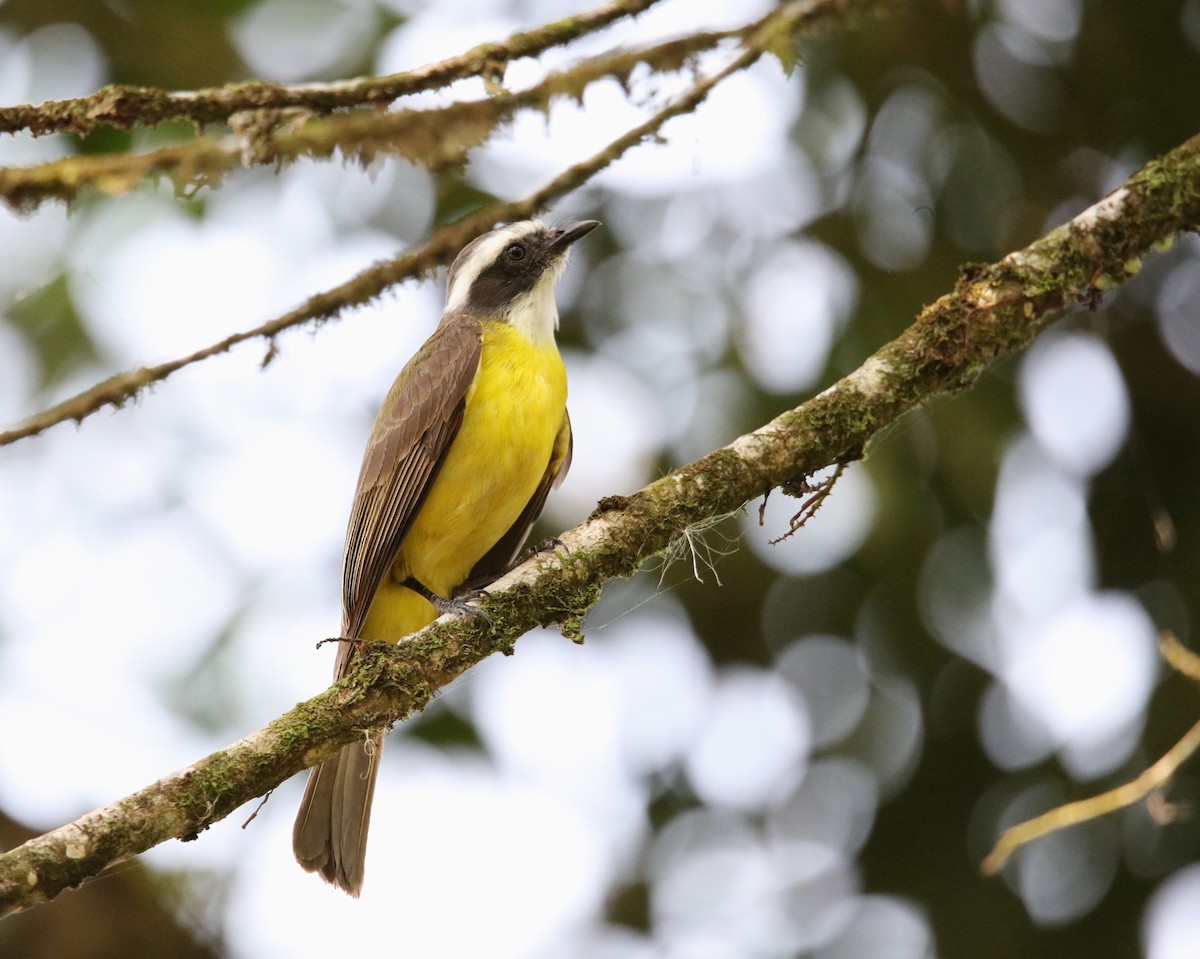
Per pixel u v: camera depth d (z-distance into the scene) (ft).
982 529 38.60
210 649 37.96
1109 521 39.81
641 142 27.30
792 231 40.55
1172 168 26.07
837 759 39.93
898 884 39.17
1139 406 40.19
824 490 25.08
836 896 39.17
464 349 31.12
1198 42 40.06
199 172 23.32
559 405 31.91
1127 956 37.19
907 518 37.81
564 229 33.86
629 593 40.91
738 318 39.60
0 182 22.39
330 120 24.25
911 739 39.83
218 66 39.99
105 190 22.93
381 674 22.22
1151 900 37.42
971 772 39.42
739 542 39.86
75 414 24.99
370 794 28.27
